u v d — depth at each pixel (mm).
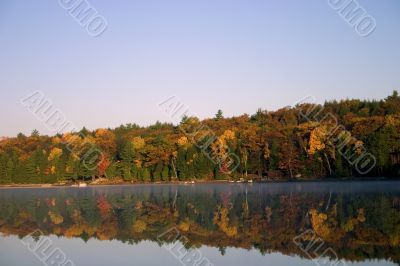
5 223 38688
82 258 24297
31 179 117250
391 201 44594
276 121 112875
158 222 36531
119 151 121000
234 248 25625
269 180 97562
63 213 45594
